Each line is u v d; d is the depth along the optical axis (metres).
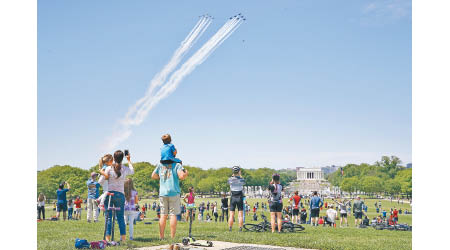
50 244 10.51
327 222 26.70
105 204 10.65
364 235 15.38
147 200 154.00
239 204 15.24
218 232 14.39
